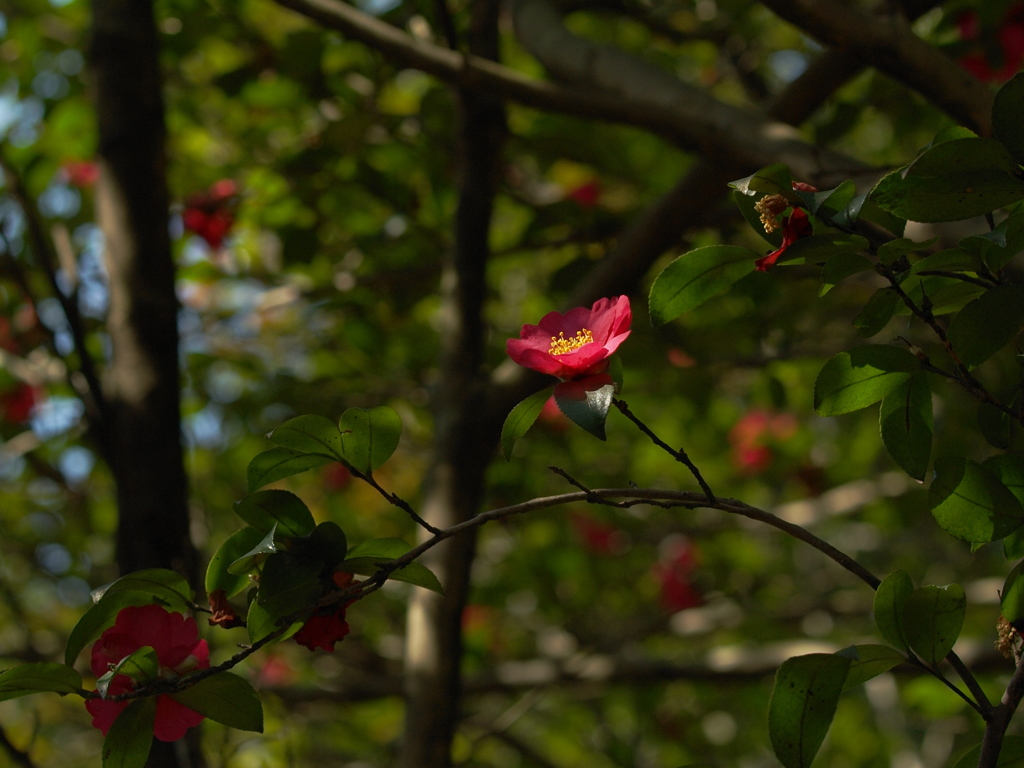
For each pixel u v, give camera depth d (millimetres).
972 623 4488
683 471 4801
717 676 3576
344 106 3213
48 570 4594
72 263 2463
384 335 3879
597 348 1929
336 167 3291
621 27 3861
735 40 3559
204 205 3521
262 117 3586
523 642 5234
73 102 3492
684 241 3053
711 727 5207
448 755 2457
